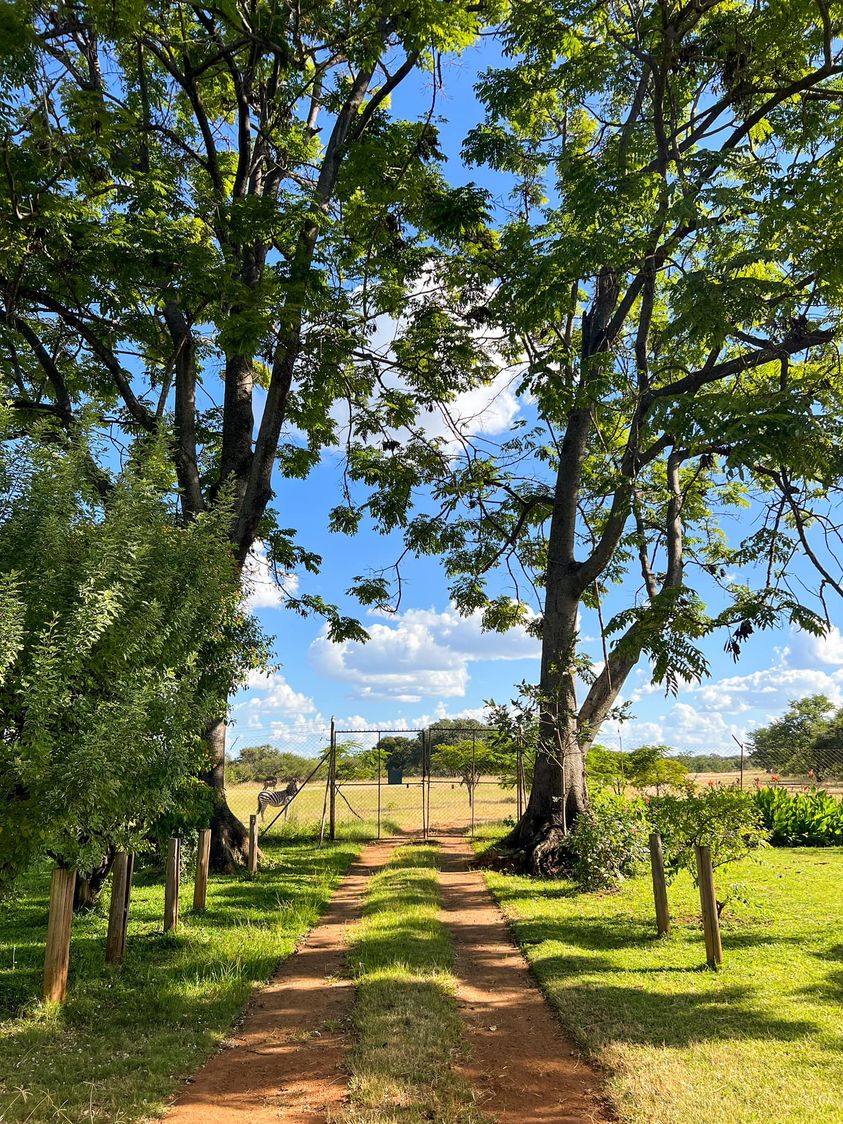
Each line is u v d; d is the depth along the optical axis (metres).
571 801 14.05
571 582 14.75
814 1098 4.52
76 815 6.23
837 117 10.36
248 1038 5.84
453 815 25.73
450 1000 6.53
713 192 8.43
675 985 6.82
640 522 14.13
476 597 18.14
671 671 10.09
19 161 9.98
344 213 12.87
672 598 10.45
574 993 6.59
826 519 8.59
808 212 8.21
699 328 8.44
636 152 11.62
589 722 14.55
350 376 14.82
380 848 17.88
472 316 13.15
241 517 13.71
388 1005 6.26
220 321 11.30
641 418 11.59
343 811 25.42
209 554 9.08
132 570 7.15
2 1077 4.79
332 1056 5.44
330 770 19.20
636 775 21.20
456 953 8.31
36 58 9.52
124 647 7.10
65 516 7.30
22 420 12.72
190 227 12.64
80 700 6.61
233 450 15.02
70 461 7.41
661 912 8.77
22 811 6.06
